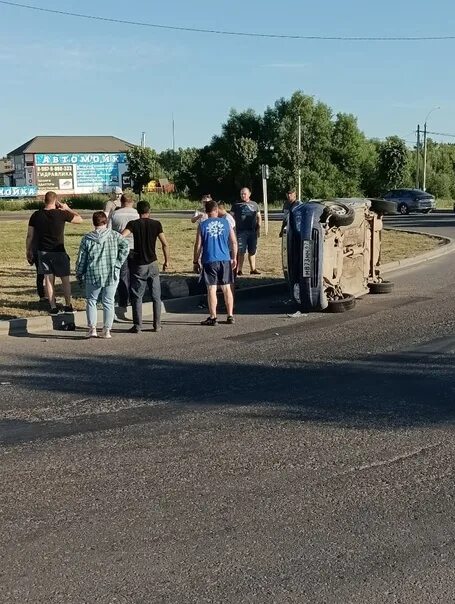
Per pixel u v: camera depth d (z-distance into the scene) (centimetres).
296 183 6938
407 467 542
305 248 1190
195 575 393
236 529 446
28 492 507
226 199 7831
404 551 416
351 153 7650
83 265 1037
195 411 687
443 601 364
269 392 746
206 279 1138
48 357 932
